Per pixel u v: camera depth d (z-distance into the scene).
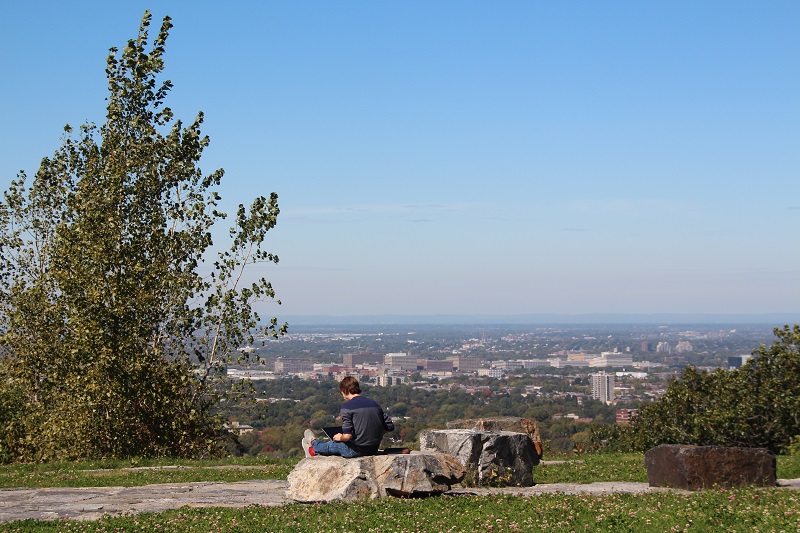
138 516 14.63
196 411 31.17
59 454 29.84
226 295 31.83
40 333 31.91
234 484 20.50
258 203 32.31
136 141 32.91
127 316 30.39
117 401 29.62
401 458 15.73
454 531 12.22
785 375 30.98
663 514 12.83
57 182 34.69
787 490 15.34
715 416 31.80
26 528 13.84
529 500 15.01
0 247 34.84
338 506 14.68
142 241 31.55
